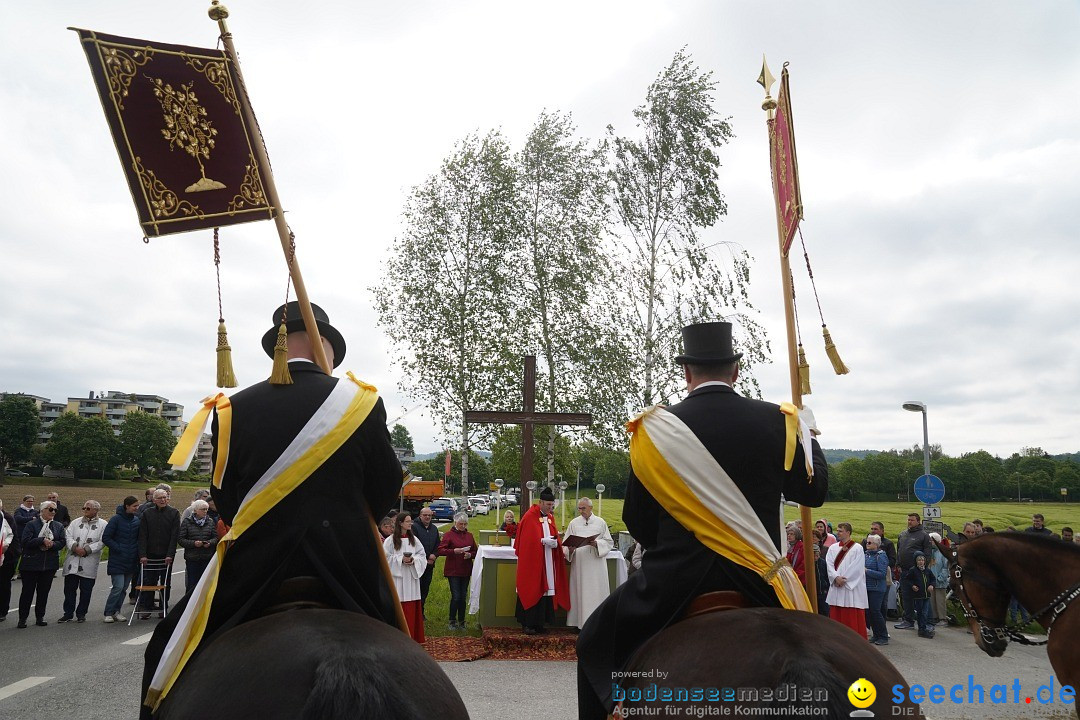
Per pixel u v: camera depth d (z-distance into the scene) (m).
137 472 93.25
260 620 2.27
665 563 2.82
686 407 2.97
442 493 42.22
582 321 23.52
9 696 8.13
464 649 10.63
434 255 25.77
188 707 1.97
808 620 2.38
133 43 2.92
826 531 12.94
